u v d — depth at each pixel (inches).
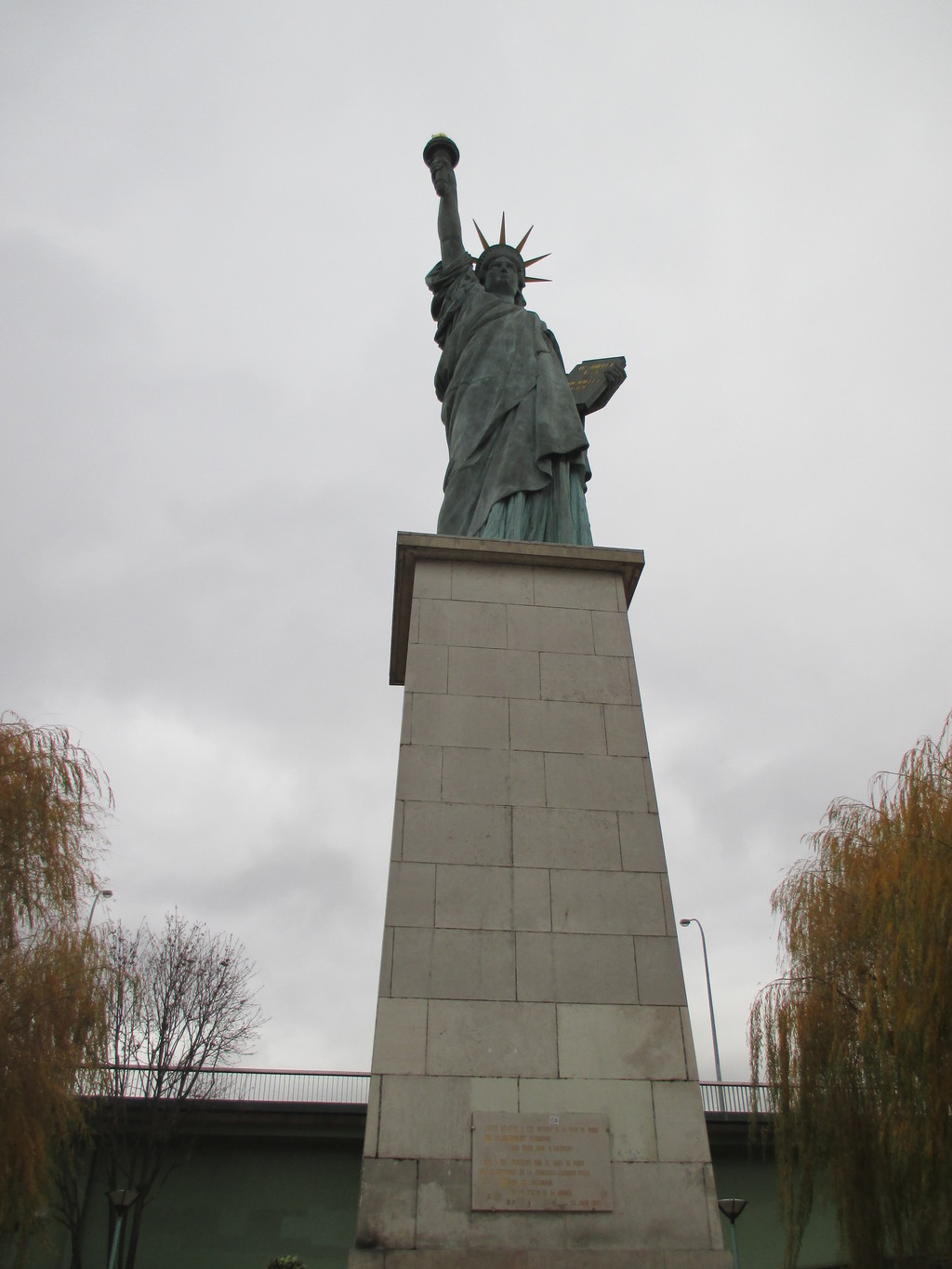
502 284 1109.1
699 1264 490.6
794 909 938.1
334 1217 1147.9
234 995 1466.5
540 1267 484.7
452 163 1203.9
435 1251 483.8
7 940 765.3
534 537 855.1
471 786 639.1
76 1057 796.0
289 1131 1178.0
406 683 684.7
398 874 597.9
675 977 577.6
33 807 775.1
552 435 900.6
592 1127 524.4
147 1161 1099.3
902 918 756.6
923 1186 730.2
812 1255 1160.8
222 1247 1123.3
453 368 1051.3
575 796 643.5
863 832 904.3
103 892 987.3
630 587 779.4
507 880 602.5
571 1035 551.5
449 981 561.6
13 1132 720.3
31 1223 788.6
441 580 747.4
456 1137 514.6
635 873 614.9
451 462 955.3
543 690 692.7
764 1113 1004.6
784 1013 885.8
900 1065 750.5
